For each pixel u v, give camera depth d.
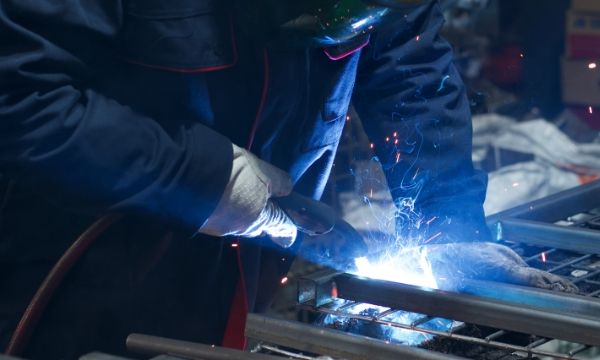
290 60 1.87
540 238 2.06
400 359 1.45
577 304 1.65
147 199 1.75
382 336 1.72
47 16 1.62
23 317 1.94
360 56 2.11
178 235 1.99
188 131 1.79
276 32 1.74
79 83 1.74
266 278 2.24
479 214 2.09
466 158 2.16
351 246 1.98
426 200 2.12
